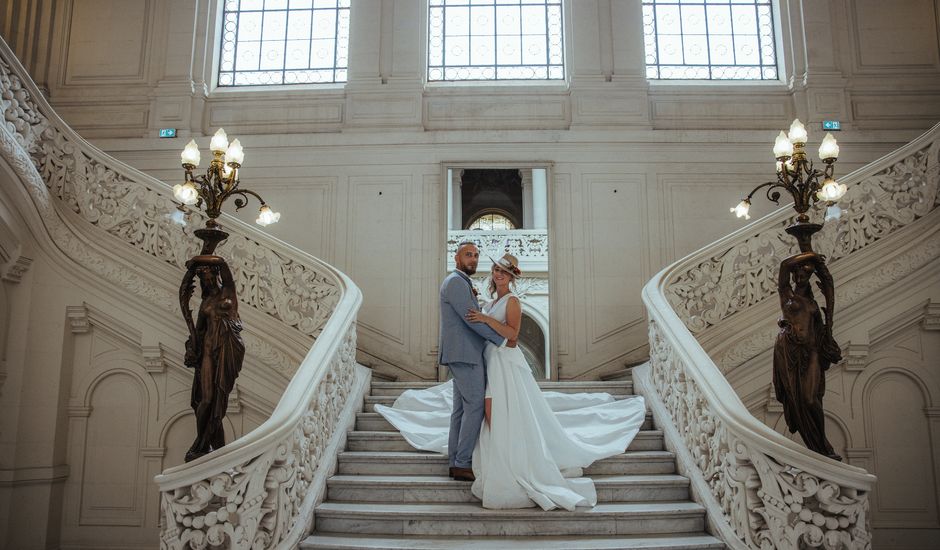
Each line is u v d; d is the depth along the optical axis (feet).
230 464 11.85
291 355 19.01
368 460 15.90
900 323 19.30
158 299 19.93
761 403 18.98
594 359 25.22
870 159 26.84
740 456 12.87
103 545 19.71
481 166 26.81
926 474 19.01
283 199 26.89
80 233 20.36
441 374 24.90
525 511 13.58
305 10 29.91
